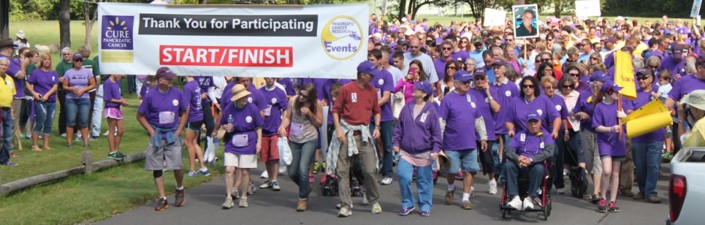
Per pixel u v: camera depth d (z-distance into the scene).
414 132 11.24
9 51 16.02
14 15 64.19
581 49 19.91
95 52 45.91
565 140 12.56
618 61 11.84
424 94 11.21
